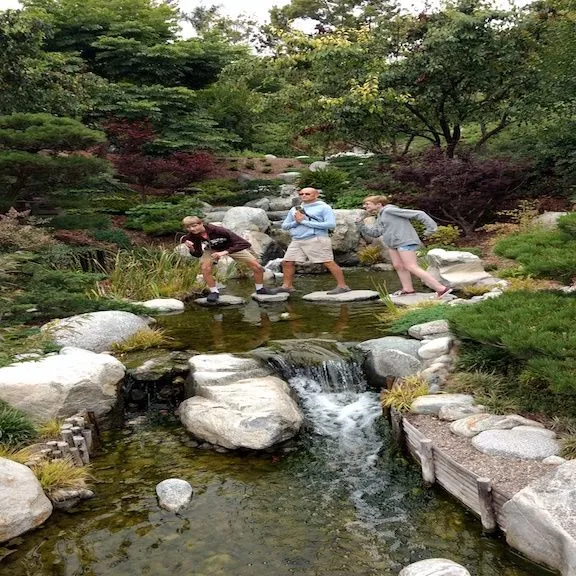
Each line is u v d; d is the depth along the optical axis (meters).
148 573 3.52
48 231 10.68
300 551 3.69
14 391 5.09
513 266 9.70
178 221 13.29
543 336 4.58
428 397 5.12
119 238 11.50
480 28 13.91
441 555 3.60
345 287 9.24
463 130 21.47
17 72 12.38
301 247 9.16
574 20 13.49
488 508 3.72
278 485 4.48
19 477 4.05
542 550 3.37
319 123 16.92
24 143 10.13
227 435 4.96
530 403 4.80
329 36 16.02
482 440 4.32
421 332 6.58
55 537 3.88
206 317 8.23
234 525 3.97
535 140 14.31
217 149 20.33
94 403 5.43
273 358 6.22
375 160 17.41
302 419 5.39
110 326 6.97
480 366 5.50
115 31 20.92
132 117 18.14
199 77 23.16
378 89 15.11
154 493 4.39
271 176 20.19
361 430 5.36
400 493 4.32
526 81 14.34
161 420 5.69
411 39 15.38
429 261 9.75
